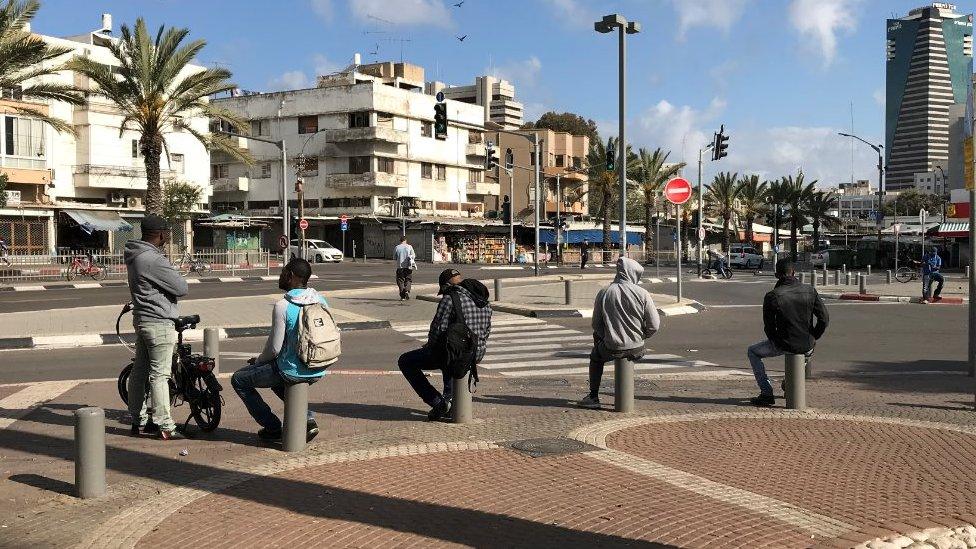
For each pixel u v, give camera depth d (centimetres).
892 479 593
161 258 738
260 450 702
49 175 4778
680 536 469
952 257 5638
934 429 771
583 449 688
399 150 7031
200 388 776
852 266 6038
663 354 1408
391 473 616
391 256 6694
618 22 1983
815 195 7850
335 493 566
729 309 2309
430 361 818
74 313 1908
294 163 7088
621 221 2038
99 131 5138
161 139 3712
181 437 750
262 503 545
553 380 1130
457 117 7600
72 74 5028
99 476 573
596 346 889
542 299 2402
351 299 2384
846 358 1368
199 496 562
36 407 895
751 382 1109
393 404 923
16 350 1455
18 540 484
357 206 6881
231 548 462
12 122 4584
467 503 539
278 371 702
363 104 6794
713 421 811
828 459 654
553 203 8275
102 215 5034
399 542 468
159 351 737
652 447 698
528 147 8250
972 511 513
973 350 1158
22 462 668
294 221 6850
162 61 3631
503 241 7156
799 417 832
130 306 760
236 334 1692
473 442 718
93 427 571
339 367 1259
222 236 5747
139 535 486
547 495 555
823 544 446
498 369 1245
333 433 770
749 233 8338
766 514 506
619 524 493
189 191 5303
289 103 7106
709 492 557
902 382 1112
